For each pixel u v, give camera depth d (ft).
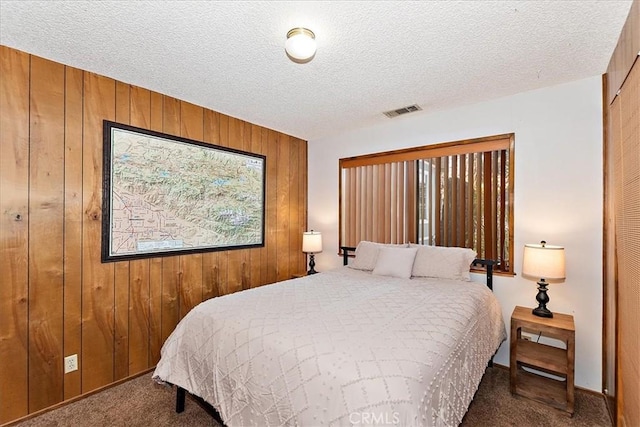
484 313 7.04
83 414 6.53
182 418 6.38
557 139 7.99
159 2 4.95
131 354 8.03
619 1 4.84
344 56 6.61
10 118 6.28
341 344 4.48
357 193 12.32
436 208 10.15
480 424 6.19
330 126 11.78
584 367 7.52
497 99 8.93
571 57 6.59
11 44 6.16
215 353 5.39
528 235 8.38
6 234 6.24
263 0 4.90
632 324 4.97
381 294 7.25
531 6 4.99
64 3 4.95
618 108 5.85
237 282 10.85
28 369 6.44
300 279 9.04
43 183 6.68
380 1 4.91
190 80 7.83
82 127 7.23
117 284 7.80
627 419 5.28
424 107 9.68
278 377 4.39
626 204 5.35
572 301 7.72
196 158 9.53
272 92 8.57
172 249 8.93
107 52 6.48
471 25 5.51
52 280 6.79
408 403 3.54
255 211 11.52
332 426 3.66
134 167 8.09
